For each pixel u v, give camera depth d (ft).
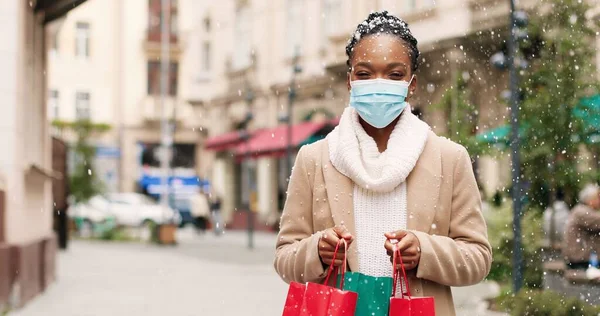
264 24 108.27
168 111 145.48
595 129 34.22
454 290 36.81
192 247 81.20
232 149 115.85
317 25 94.68
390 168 9.36
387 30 9.70
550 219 34.14
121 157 144.66
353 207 9.59
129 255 69.15
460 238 9.57
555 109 34.27
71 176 107.34
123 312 32.73
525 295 27.73
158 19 147.23
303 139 91.45
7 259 32.96
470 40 61.72
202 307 34.12
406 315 8.66
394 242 9.10
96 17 144.15
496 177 52.80
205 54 129.70
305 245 9.45
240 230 116.16
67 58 142.82
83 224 119.55
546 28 35.09
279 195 108.47
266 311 32.86
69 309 33.76
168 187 125.18
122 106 145.18
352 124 9.77
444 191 9.56
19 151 34.24
